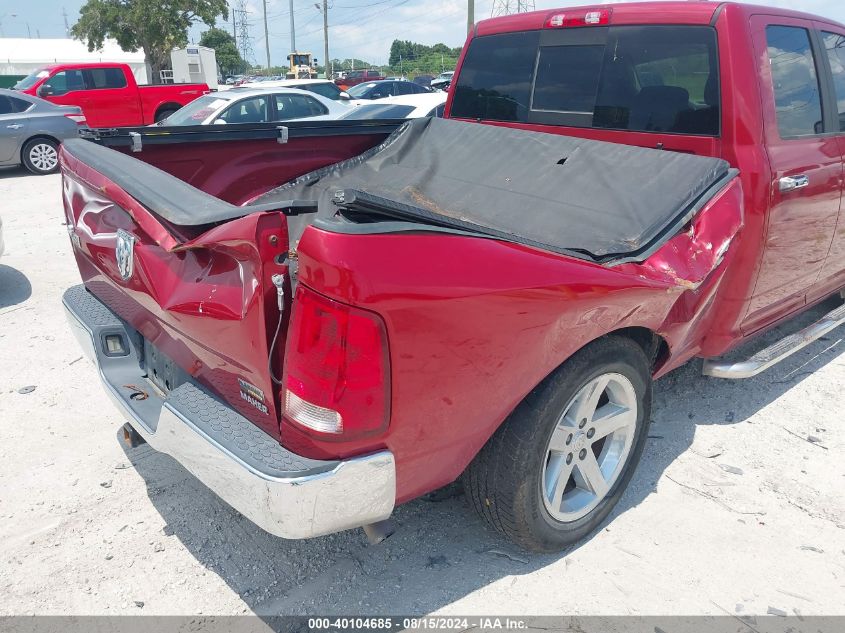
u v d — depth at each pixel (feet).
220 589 8.68
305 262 6.23
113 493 10.51
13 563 9.04
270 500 6.55
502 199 11.90
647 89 11.85
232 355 7.06
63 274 21.50
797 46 12.24
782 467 11.36
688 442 12.04
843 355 15.71
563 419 8.69
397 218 7.11
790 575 8.98
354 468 6.68
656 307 9.02
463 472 8.69
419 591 8.66
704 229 10.03
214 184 13.01
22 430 12.23
